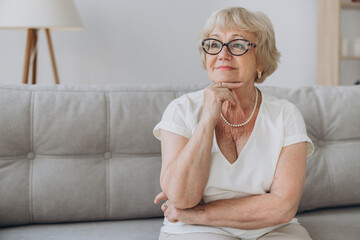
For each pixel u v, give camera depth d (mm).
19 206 1676
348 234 1650
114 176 1761
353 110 1988
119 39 3711
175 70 3836
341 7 4129
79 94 1814
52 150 1734
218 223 1390
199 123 1386
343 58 3941
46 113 1743
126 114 1806
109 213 1753
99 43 3680
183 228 1412
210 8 3846
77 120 1756
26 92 1775
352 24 4285
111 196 1749
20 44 3535
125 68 3750
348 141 1973
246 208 1385
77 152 1751
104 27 3674
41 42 3557
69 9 2994
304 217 1845
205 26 1506
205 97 1424
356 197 1928
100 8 3648
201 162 1351
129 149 1798
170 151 1412
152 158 1812
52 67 3271
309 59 4117
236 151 1462
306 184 1868
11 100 1730
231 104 1479
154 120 1818
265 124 1487
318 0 3992
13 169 1695
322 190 1884
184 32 3818
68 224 1739
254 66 1505
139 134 1798
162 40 3789
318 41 4035
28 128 1724
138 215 1778
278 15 4020
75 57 3645
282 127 1482
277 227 1508
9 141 1693
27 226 1713
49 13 2906
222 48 1454
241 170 1438
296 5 4035
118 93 1851
